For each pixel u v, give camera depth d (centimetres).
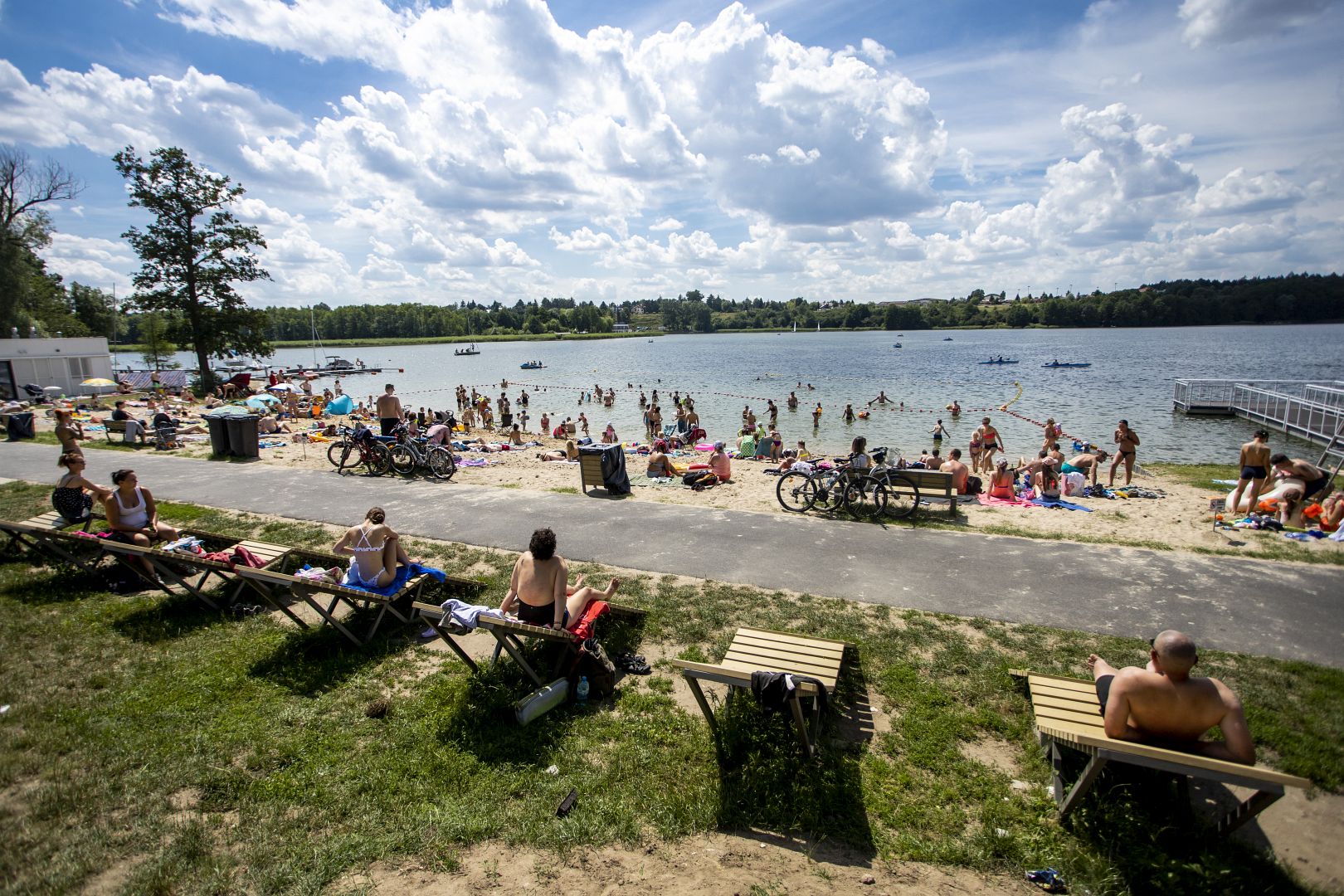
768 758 433
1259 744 455
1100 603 687
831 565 814
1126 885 341
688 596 714
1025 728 475
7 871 340
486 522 1017
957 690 522
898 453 1192
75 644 605
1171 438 2527
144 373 4466
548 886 339
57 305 5866
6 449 1764
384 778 421
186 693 523
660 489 1330
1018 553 858
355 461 1553
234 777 418
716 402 4241
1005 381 5166
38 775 421
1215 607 672
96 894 328
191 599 707
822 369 6694
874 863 357
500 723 482
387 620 661
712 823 385
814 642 533
